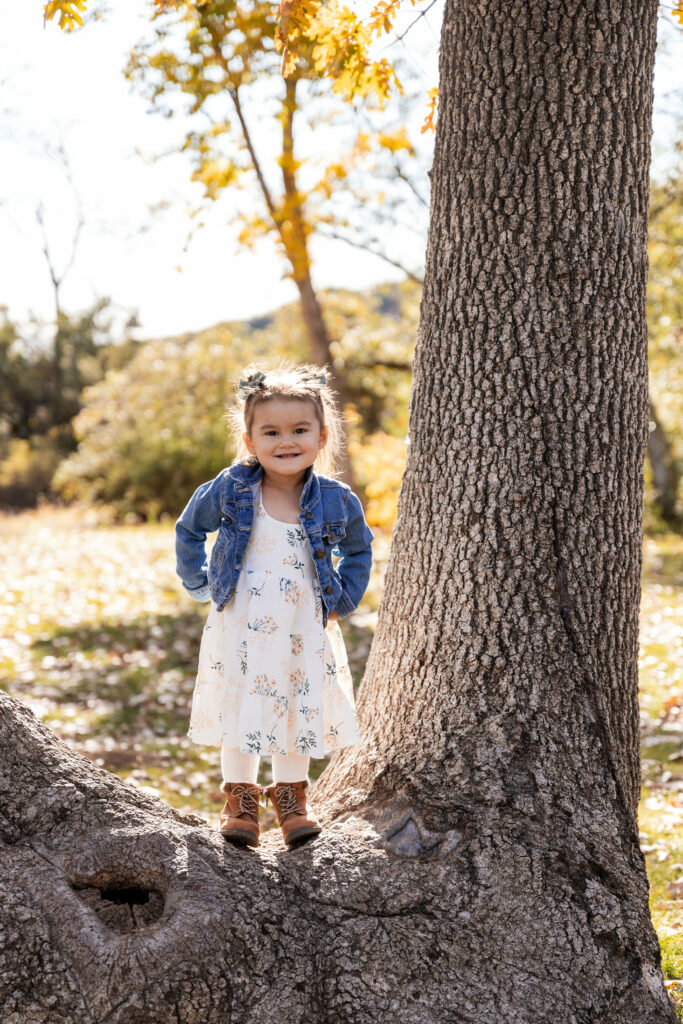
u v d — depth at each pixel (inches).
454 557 112.5
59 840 90.0
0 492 1106.1
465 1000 90.9
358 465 521.7
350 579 110.5
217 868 93.4
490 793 104.8
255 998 86.7
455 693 110.9
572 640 109.5
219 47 306.0
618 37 106.7
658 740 254.4
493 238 109.6
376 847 102.1
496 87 108.1
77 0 125.4
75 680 307.6
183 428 880.3
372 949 92.2
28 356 1416.1
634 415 112.6
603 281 108.7
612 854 102.8
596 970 94.7
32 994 80.8
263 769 227.9
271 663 100.7
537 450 109.4
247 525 104.7
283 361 115.0
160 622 395.9
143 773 221.0
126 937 84.4
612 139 107.7
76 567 538.9
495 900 97.7
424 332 118.0
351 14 137.8
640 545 115.1
